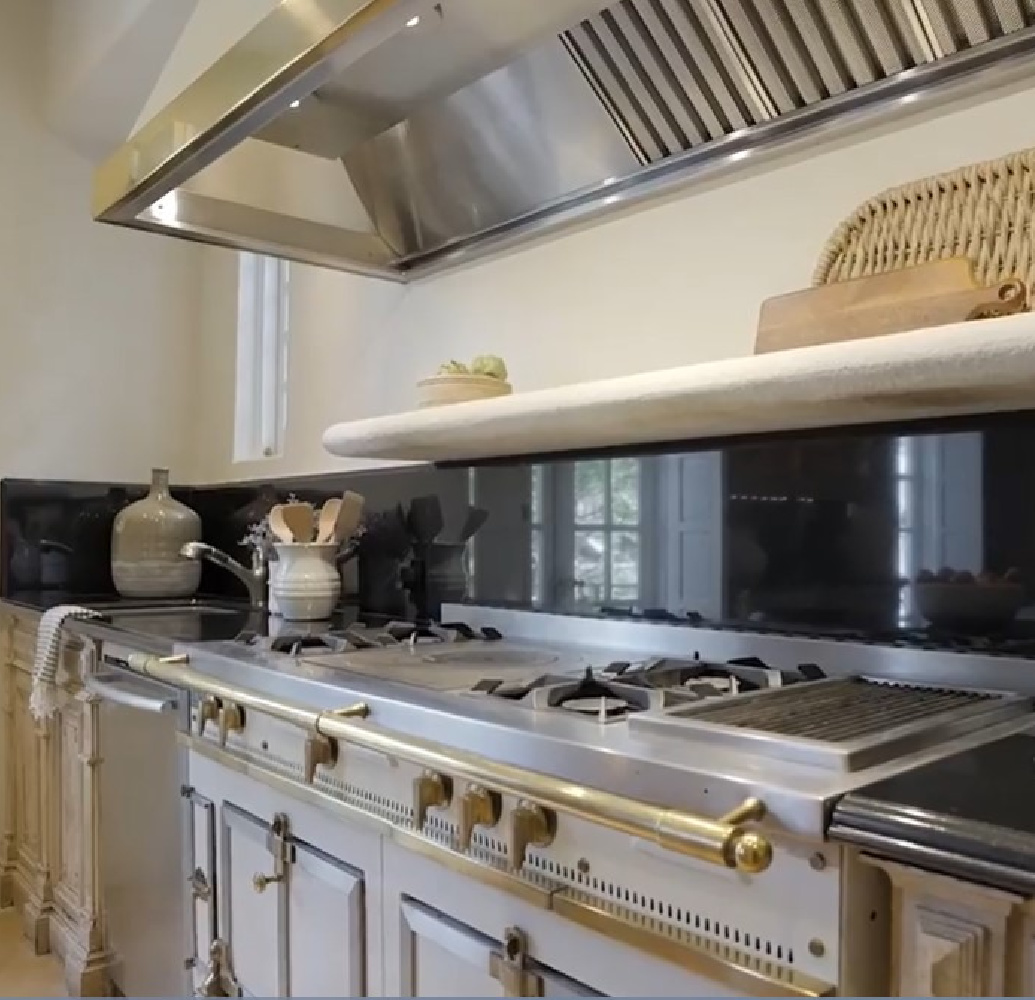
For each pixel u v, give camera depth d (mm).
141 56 2498
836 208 1371
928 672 1202
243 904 1488
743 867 705
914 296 1121
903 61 1238
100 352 3039
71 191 3002
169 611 2359
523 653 1555
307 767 1260
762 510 1415
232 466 3010
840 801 712
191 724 1653
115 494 3008
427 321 2180
